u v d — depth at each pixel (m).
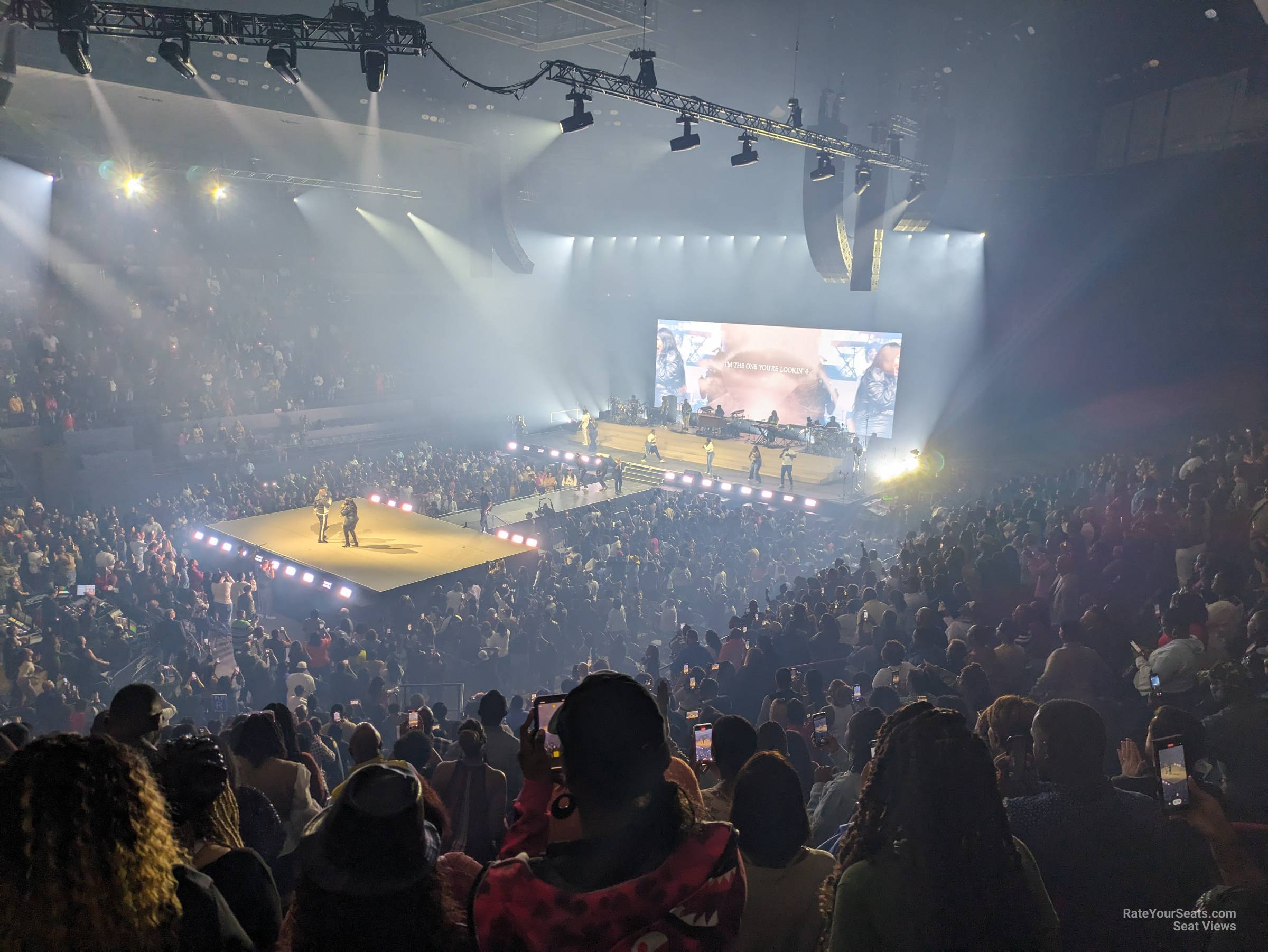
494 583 23.52
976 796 2.21
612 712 1.73
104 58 25.03
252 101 28.27
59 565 23.28
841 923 2.24
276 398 39.25
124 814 1.85
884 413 36.69
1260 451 16.95
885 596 16.27
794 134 23.67
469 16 24.45
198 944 1.92
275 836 3.98
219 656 21.34
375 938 1.77
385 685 15.53
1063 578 12.75
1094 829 2.83
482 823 5.12
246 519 30.25
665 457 40.38
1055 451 31.59
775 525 28.56
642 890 1.68
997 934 2.16
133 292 36.28
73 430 31.98
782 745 6.11
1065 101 29.81
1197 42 25.28
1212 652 7.95
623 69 27.84
